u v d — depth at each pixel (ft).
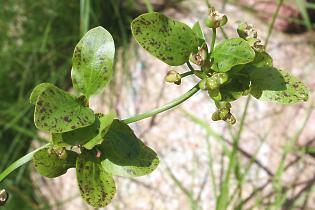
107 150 0.81
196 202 2.05
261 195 2.02
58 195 2.26
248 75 0.82
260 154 2.09
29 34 2.42
